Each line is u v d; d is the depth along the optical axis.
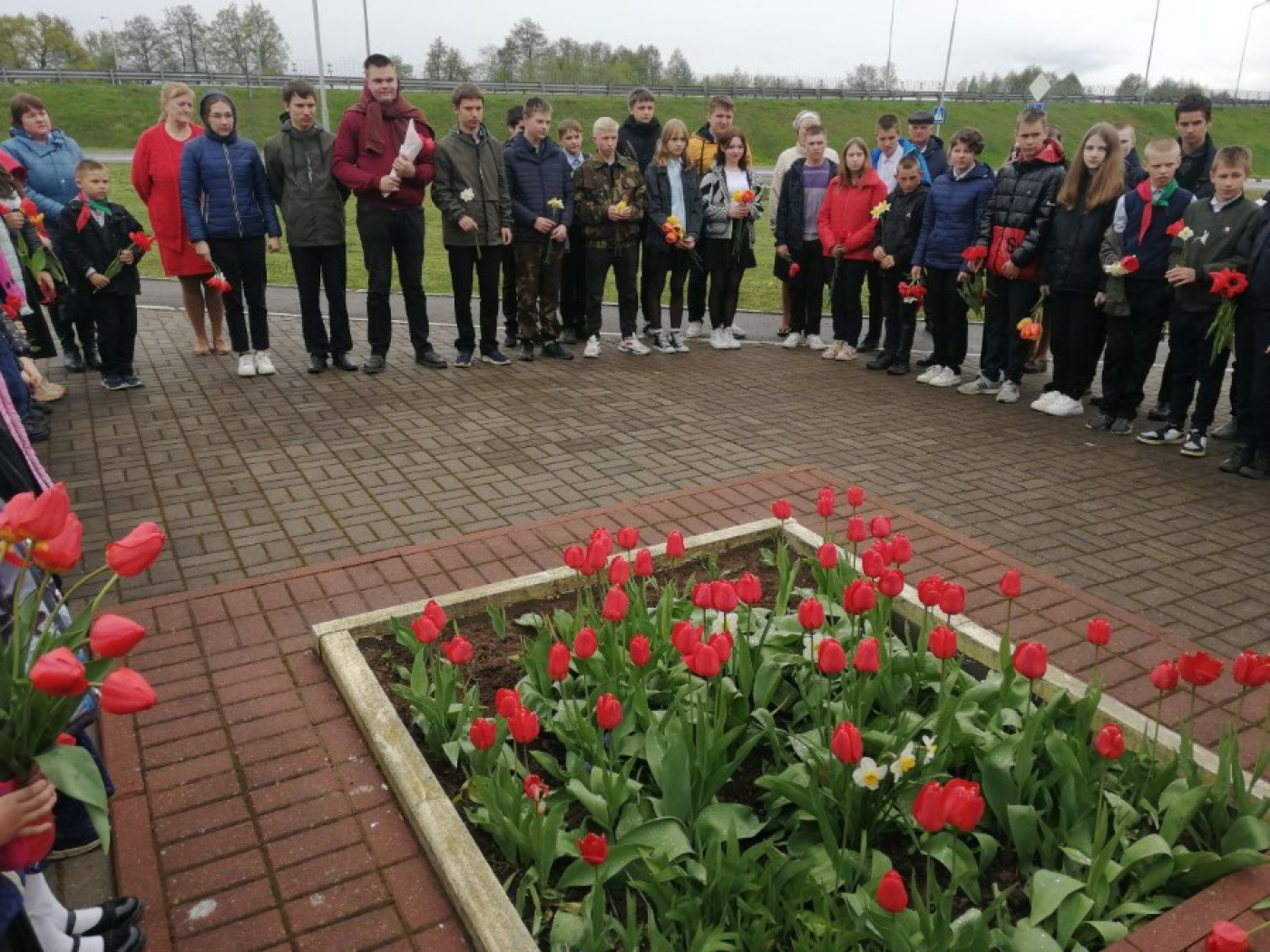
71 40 70.12
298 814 2.79
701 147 9.12
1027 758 2.61
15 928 1.89
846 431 6.78
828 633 3.36
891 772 2.46
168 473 5.71
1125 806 2.56
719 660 2.53
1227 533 5.02
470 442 6.36
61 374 8.12
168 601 4.05
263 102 48.06
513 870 2.52
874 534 3.32
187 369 8.24
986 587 4.27
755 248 18.83
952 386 8.14
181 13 70.00
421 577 4.32
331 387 7.68
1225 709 3.35
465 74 70.69
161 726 3.20
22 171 6.82
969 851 2.44
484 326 8.45
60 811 2.58
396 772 2.81
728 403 7.45
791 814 2.65
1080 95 61.84
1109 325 6.68
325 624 3.64
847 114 55.53
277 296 12.23
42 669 1.51
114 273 7.13
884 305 8.70
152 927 2.39
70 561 1.71
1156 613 4.15
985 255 7.41
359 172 7.47
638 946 2.23
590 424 6.81
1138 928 2.27
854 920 2.16
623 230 8.65
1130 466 6.09
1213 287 5.64
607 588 3.99
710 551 4.38
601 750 2.74
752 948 2.14
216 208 7.42
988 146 53.09
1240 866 2.40
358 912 2.43
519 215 8.25
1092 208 6.66
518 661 3.50
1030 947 2.16
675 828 2.48
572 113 51.84
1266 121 64.94
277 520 5.04
